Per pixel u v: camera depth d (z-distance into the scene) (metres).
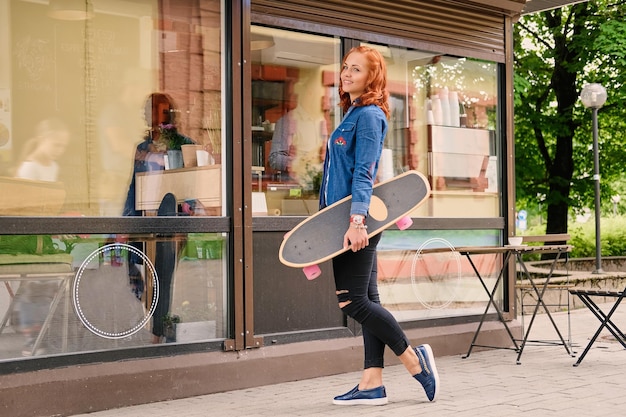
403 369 5.52
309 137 5.50
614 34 13.84
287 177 5.38
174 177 4.86
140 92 4.80
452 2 6.22
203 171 4.95
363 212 4.08
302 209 5.45
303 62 5.45
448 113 6.30
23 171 4.40
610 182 17.09
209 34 5.01
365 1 5.71
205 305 4.86
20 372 4.12
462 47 6.30
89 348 4.40
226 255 4.96
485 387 4.82
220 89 5.04
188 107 4.93
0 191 4.31
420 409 4.23
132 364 4.48
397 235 5.91
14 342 4.16
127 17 4.78
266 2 5.20
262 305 5.11
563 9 15.23
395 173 5.99
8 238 4.18
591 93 11.49
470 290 6.30
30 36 4.49
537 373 5.30
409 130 6.07
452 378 5.14
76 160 4.58
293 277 5.25
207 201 4.94
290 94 5.39
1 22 4.40
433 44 6.11
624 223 18.45
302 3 5.37
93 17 4.68
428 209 6.15
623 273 10.98
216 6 5.03
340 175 4.25
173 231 4.72
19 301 4.19
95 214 4.61
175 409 4.32
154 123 4.84
